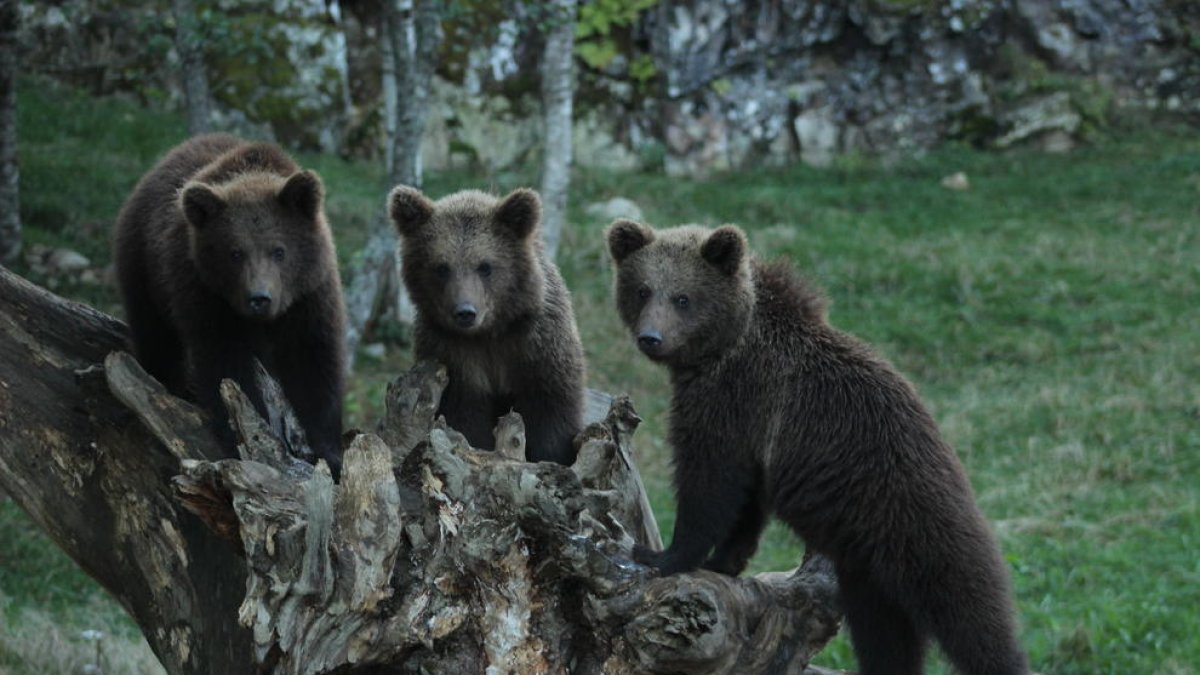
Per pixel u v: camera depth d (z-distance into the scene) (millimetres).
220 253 9203
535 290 9789
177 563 8352
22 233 23297
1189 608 14828
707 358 8922
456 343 9773
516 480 7289
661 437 20594
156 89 30875
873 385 8391
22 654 12898
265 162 10391
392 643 7113
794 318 8828
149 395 8492
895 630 8258
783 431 8523
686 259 9070
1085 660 13922
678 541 8641
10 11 21828
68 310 9734
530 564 7410
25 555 16203
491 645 7273
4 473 9094
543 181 23000
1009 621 7926
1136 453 19359
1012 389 22375
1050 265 27219
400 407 8602
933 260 27578
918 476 8070
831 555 8289
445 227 9695
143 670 13125
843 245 28156
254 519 7027
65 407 9062
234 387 8031
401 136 19562
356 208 26531
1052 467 18938
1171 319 24656
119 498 8680
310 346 9797
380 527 7051
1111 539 16688
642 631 7105
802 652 8141
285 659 6977
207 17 20562
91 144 28141
